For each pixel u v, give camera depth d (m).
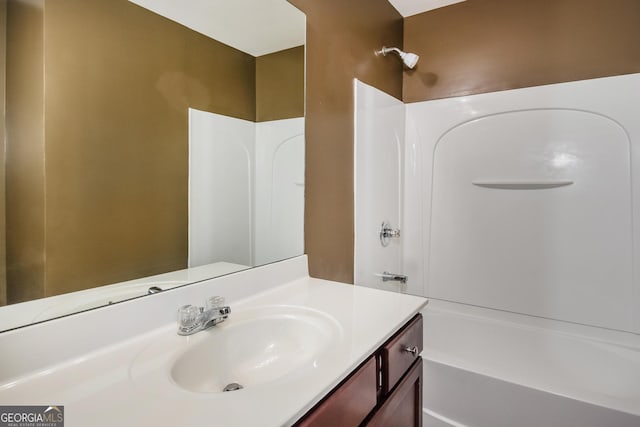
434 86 2.21
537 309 1.96
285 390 0.65
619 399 1.31
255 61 1.23
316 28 1.46
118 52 0.86
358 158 1.73
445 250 2.20
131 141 0.90
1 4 0.67
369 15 1.86
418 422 1.17
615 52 1.76
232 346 0.94
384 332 0.91
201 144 1.07
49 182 0.74
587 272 1.84
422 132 2.23
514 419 1.43
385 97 1.99
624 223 1.75
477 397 1.51
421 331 1.17
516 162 1.98
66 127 0.77
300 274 1.39
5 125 0.68
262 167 1.26
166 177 0.98
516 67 1.99
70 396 0.62
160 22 0.96
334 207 1.58
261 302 1.14
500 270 2.05
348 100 1.67
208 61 1.09
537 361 1.90
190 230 1.04
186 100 1.03
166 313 0.93
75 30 0.78
